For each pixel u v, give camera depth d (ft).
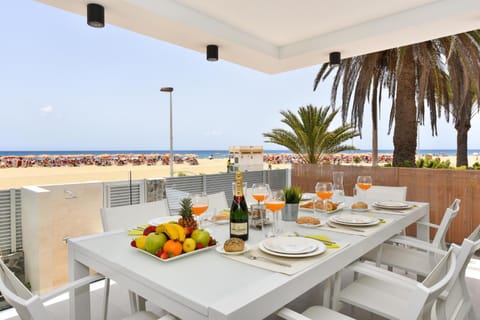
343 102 19.16
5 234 8.46
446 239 12.37
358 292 5.55
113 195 9.61
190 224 4.82
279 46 12.06
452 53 14.80
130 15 8.11
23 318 3.53
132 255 4.54
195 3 8.68
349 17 9.57
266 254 4.48
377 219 6.49
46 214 7.98
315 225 6.08
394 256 7.48
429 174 12.63
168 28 9.02
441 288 3.26
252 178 15.31
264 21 9.84
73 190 8.57
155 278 3.69
